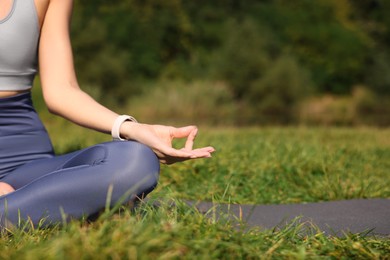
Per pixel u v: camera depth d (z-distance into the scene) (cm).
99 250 200
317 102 2470
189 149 245
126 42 2322
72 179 239
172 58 2428
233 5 2673
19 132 273
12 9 262
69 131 1077
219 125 1664
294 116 2092
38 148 279
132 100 2019
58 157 267
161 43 2397
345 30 2770
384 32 2842
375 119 2006
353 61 2677
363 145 763
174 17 2450
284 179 472
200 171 476
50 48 271
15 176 270
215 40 2492
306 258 229
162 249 206
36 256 198
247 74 2278
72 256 196
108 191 236
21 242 230
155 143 243
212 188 423
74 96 263
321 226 313
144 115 1916
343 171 502
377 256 234
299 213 354
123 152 240
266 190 447
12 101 269
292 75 2267
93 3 2358
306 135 984
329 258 234
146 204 253
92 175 238
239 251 221
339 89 2653
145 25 2384
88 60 2164
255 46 2327
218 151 559
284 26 2642
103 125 254
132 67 2275
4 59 263
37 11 267
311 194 432
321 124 1777
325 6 2808
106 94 2131
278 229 304
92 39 2170
